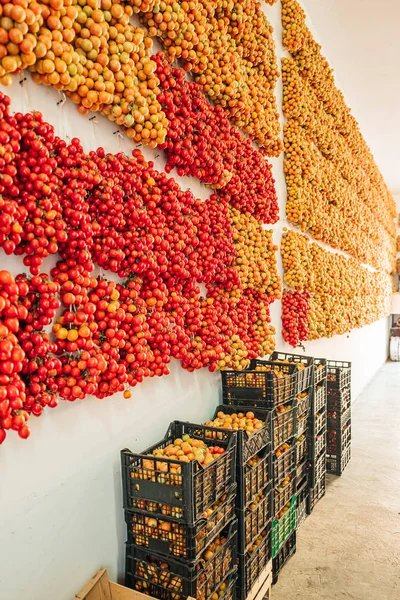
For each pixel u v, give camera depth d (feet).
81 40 5.25
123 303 6.23
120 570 6.51
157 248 6.76
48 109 5.36
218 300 8.93
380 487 13.42
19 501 4.99
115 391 5.87
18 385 4.24
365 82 20.39
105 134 6.32
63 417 5.61
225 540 6.88
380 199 31.50
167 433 7.48
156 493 5.94
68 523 5.65
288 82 13.46
